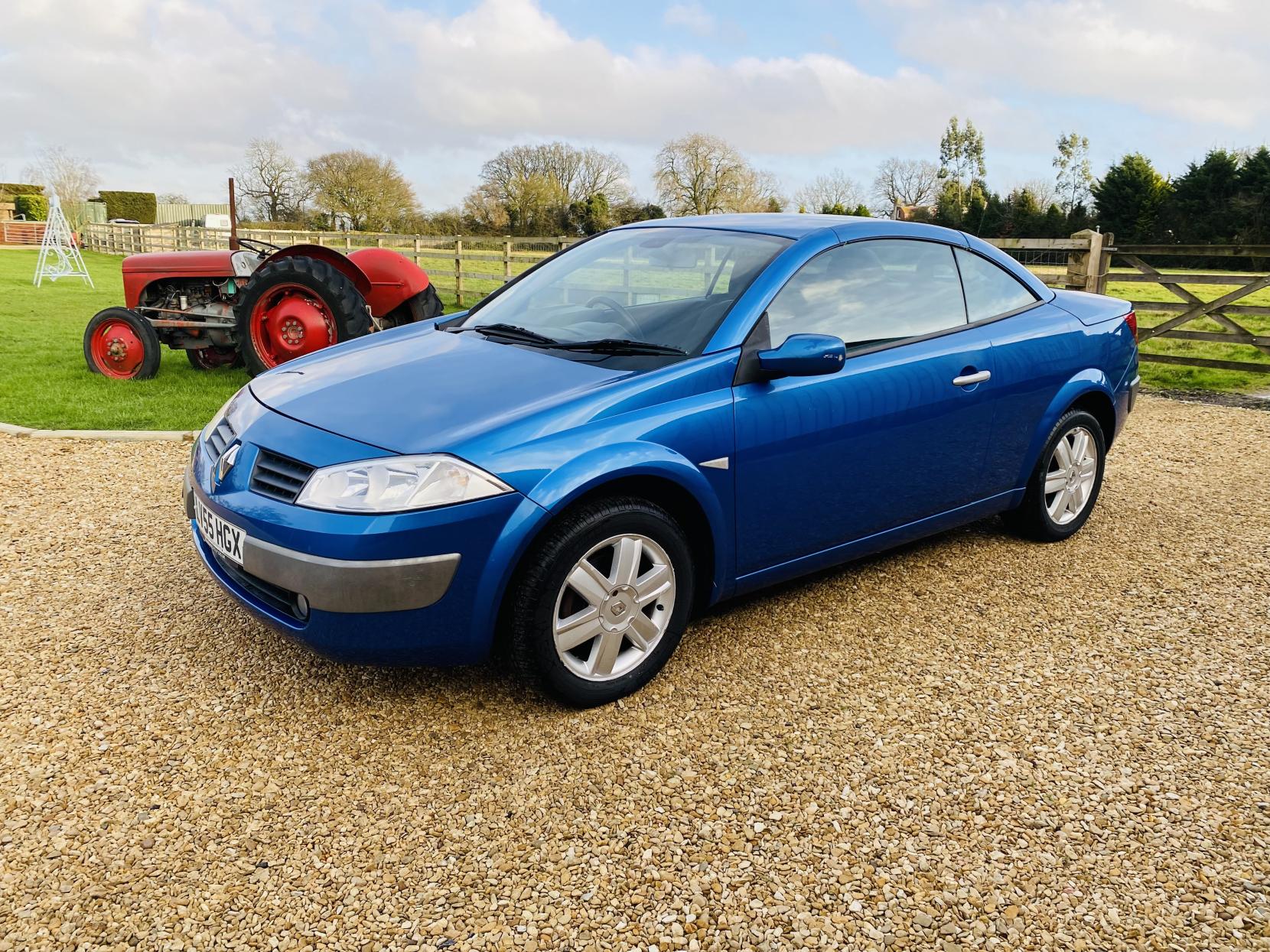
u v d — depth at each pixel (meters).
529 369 3.05
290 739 2.75
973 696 3.06
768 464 3.13
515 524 2.59
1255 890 2.21
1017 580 4.01
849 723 2.89
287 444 2.76
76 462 5.52
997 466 4.00
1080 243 10.09
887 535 3.69
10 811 2.39
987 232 53.31
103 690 2.98
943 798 2.53
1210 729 2.90
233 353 8.63
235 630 3.41
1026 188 53.56
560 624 2.76
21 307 14.73
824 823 2.42
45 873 2.18
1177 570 4.17
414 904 2.12
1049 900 2.17
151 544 4.24
